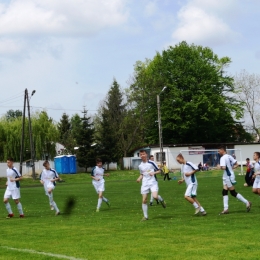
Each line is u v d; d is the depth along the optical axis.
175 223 14.95
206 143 79.38
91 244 11.50
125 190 35.91
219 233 12.52
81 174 71.75
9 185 18.91
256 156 19.52
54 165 77.19
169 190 33.75
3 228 15.27
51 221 16.91
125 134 87.19
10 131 74.44
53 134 76.62
